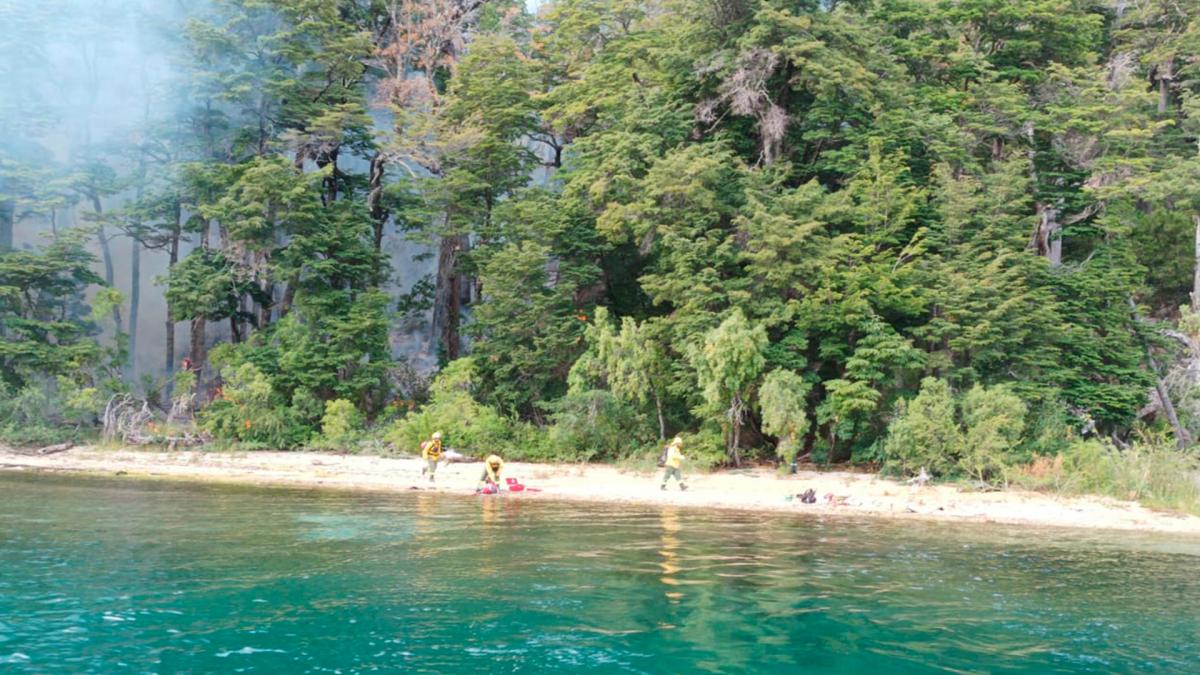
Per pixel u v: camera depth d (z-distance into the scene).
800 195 28.42
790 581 11.80
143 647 8.28
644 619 9.60
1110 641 9.05
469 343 43.12
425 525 16.52
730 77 31.80
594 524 16.98
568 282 32.94
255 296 39.91
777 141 32.06
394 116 42.16
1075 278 30.05
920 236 30.12
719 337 26.14
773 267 27.66
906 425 24.31
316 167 44.47
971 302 26.77
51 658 7.90
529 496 22.09
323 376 33.94
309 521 16.78
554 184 39.94
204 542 14.20
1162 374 32.47
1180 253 35.12
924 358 26.56
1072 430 26.28
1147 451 23.88
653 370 29.48
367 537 14.92
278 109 41.16
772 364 28.09
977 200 28.73
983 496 22.27
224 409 33.03
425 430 31.06
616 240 31.41
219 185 39.12
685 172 28.89
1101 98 33.91
